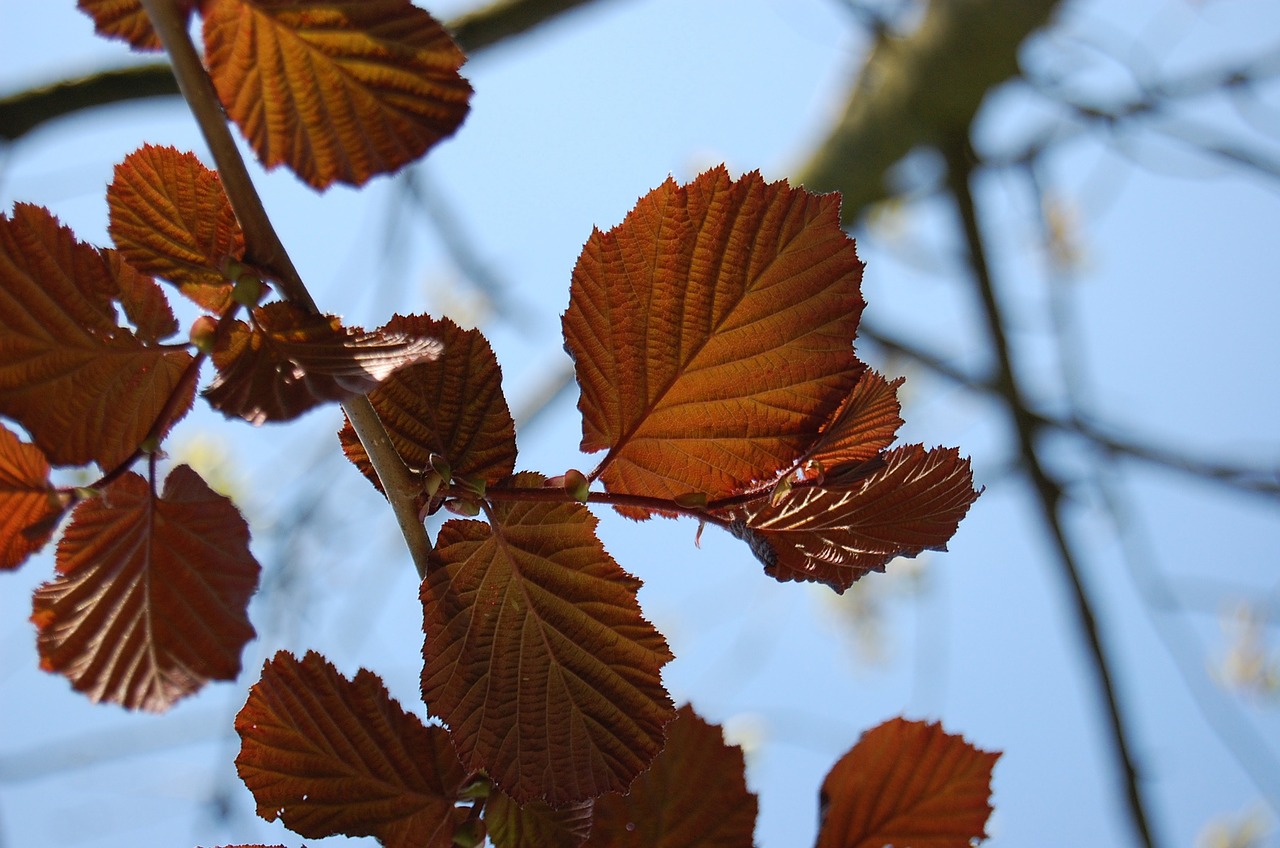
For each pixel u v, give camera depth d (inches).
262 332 22.6
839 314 23.7
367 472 23.9
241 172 22.5
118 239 23.0
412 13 22.7
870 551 24.1
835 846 25.9
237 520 23.2
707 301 23.7
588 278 23.7
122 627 23.0
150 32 22.9
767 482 23.9
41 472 22.8
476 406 23.6
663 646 23.7
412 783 24.4
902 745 26.0
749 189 23.7
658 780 25.5
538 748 23.7
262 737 24.3
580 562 23.7
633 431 23.9
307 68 22.9
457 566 23.6
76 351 22.8
